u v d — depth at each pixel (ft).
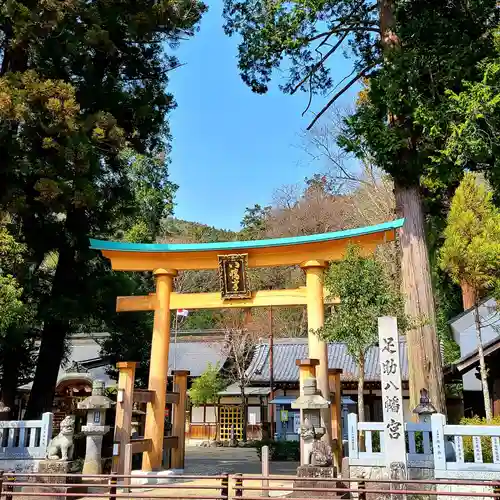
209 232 171.63
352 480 18.85
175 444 41.57
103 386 34.12
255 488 19.49
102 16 49.70
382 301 33.24
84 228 50.60
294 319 122.01
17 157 43.88
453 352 65.98
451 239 48.06
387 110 42.88
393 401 28.37
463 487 28.09
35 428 33.73
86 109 50.19
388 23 45.47
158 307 39.99
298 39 48.83
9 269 42.16
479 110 35.53
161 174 87.81
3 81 40.91
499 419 39.68
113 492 24.57
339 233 37.99
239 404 101.60
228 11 51.24
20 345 47.83
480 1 41.55
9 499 22.99
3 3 43.91
